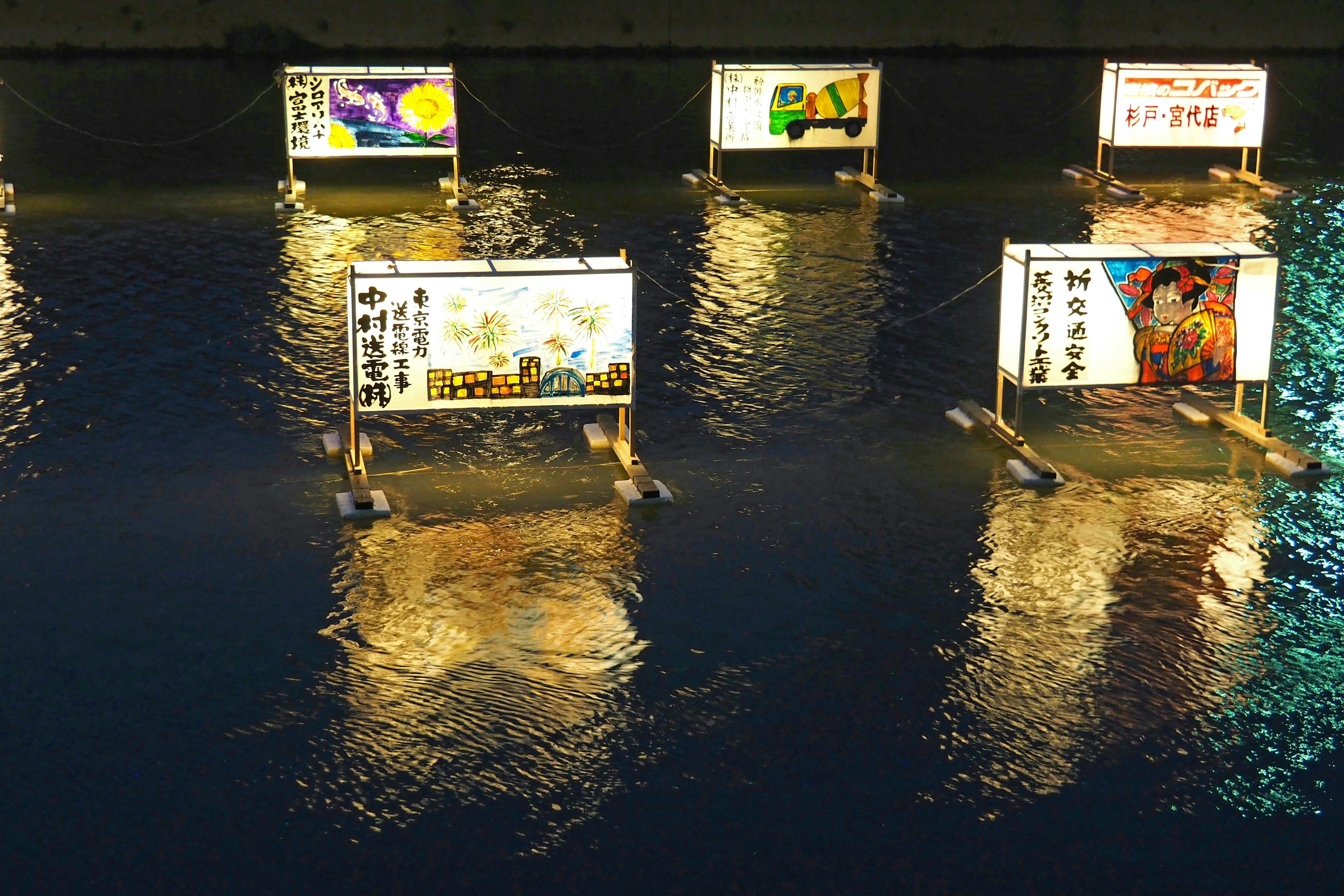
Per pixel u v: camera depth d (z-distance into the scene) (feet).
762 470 44.88
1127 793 29.43
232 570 37.78
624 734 31.12
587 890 26.43
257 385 50.90
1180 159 93.91
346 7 126.11
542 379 44.04
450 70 79.41
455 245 70.49
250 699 32.09
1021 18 134.92
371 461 45.06
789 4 132.16
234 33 124.47
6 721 30.99
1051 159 94.38
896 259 69.46
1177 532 40.93
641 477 43.34
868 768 30.09
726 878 26.78
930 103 111.65
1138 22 136.26
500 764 30.04
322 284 63.16
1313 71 128.47
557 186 84.64
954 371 53.98
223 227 72.79
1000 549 39.68
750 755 30.48
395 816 28.40
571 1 129.29
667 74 121.90
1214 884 26.84
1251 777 29.99
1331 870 27.27
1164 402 51.19
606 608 36.35
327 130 78.89
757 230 75.00
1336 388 52.49
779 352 55.83
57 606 35.68
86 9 122.52
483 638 34.86
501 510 41.91
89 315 57.93
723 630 35.35
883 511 42.01
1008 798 29.22
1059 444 47.26
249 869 26.78
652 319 59.62
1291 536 40.73
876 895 26.40
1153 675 33.63
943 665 33.86
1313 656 34.50
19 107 101.14
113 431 46.44
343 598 36.52
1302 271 67.51
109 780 29.17
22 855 26.99
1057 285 44.78
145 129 96.02
